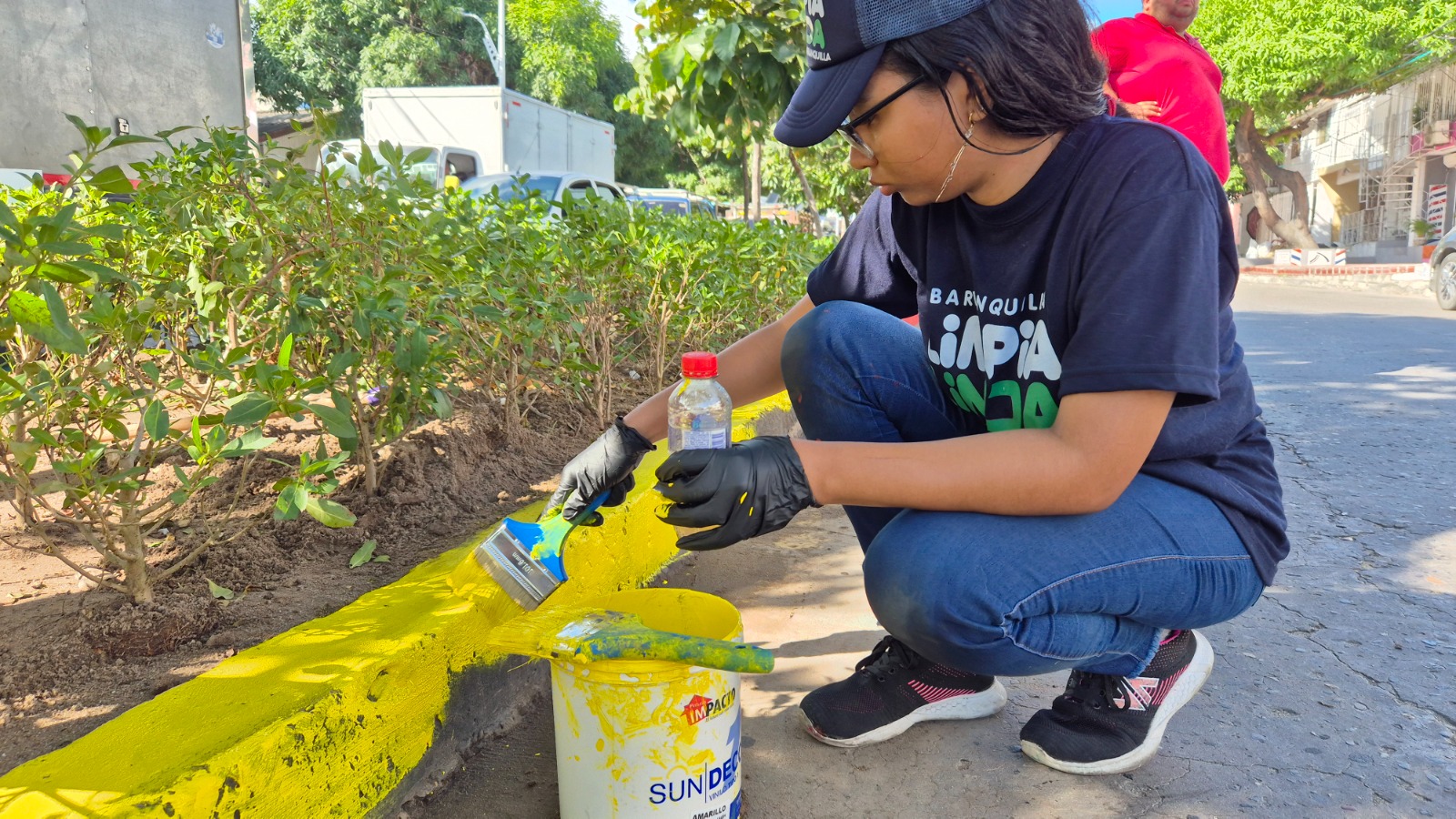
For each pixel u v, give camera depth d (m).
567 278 3.24
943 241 1.71
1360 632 2.47
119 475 1.75
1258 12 21.84
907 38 1.35
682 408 1.67
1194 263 1.41
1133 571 1.58
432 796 1.77
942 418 2.00
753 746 1.95
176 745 1.40
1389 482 3.90
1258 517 1.66
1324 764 1.88
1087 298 1.45
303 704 1.52
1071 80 1.40
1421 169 25.12
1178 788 1.80
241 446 1.74
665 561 2.85
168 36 6.52
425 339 2.25
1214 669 2.27
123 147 6.26
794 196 18.16
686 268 3.72
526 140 13.37
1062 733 1.86
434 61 24.97
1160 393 1.41
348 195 2.51
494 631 1.52
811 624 2.52
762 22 4.23
